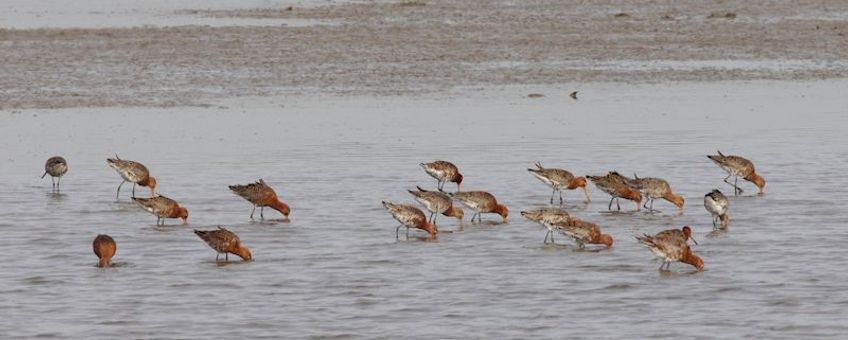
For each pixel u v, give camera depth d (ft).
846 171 109.70
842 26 225.76
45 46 195.93
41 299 71.51
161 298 71.82
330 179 106.73
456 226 90.99
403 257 81.20
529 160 115.03
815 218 91.97
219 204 98.07
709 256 80.89
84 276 76.54
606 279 75.51
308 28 225.35
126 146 120.78
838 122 136.26
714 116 140.56
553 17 244.22
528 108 145.28
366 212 94.99
